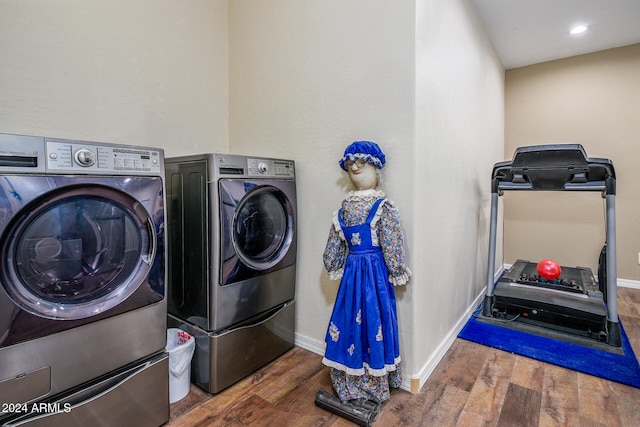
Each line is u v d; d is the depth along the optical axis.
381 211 1.62
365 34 1.83
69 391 1.19
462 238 2.61
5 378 1.04
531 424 1.50
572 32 3.28
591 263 3.88
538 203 4.16
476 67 2.91
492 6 2.79
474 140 2.90
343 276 1.67
